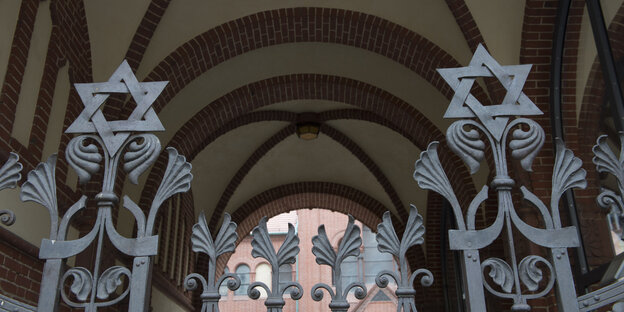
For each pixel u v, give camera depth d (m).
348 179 14.73
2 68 4.68
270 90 10.44
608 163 2.15
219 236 2.15
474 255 2.07
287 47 9.56
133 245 2.09
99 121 2.23
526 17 7.11
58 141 6.04
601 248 5.83
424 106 9.81
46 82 5.57
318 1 8.30
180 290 11.82
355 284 2.11
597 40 5.88
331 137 13.16
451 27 7.95
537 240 2.08
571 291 2.01
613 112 5.61
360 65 9.84
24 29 5.03
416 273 2.10
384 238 2.12
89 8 7.12
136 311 2.00
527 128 7.13
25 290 4.92
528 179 7.01
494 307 9.27
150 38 7.77
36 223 5.31
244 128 12.44
